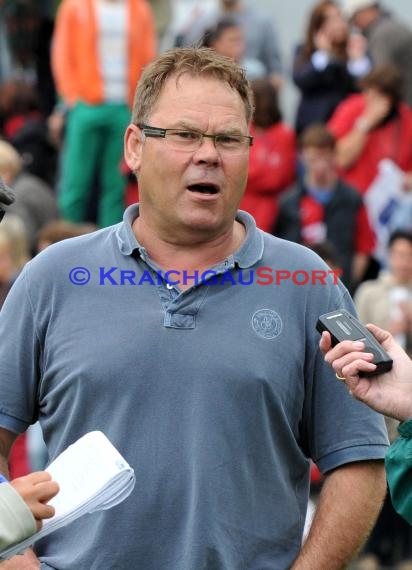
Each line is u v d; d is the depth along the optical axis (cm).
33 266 1495
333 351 1382
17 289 1496
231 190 1452
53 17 4603
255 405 1429
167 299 1452
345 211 3269
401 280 2895
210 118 1437
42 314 1476
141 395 1423
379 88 3522
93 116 3622
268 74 4116
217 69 1458
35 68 4591
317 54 3725
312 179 3256
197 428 1416
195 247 1479
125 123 3650
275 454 1452
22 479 1315
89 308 1458
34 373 1489
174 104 1446
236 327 1443
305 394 1487
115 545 1412
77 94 3638
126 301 1455
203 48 1488
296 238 3253
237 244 1498
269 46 4119
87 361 1434
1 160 3259
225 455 1418
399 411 1374
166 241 1480
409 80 3966
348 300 1516
